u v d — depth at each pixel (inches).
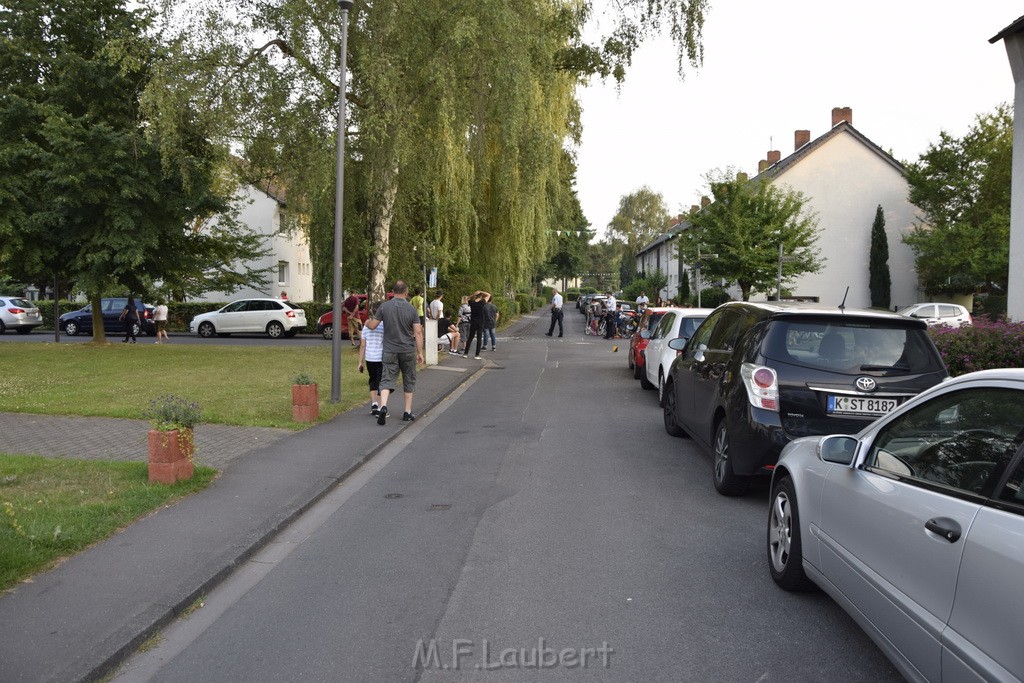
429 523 232.1
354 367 674.8
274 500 246.8
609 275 4778.5
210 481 271.6
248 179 773.3
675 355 464.1
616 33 728.3
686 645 149.5
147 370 637.9
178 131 706.8
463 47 630.5
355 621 160.9
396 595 175.2
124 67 684.1
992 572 96.0
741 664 141.5
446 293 1179.9
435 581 183.9
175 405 265.1
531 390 572.1
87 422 376.5
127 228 744.3
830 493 153.6
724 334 297.0
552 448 349.4
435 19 639.1
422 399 490.0
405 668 139.6
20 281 984.9
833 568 149.5
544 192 911.0
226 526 218.4
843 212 1593.3
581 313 2475.4
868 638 153.0
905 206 1585.9
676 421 359.3
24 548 186.9
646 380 569.3
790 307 258.1
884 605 125.0
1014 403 109.0
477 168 795.4
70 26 772.0
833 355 240.2
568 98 933.8
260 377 589.9
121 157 738.2
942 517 110.6
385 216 765.9
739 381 249.9
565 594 175.6
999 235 1325.0
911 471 127.8
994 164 1386.6
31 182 746.2
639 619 161.9
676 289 2394.2
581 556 201.8
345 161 741.3
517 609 167.2
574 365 775.1
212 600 172.7
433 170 776.9
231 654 145.5
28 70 764.0
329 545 211.8
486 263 996.6
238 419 392.8
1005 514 99.0
